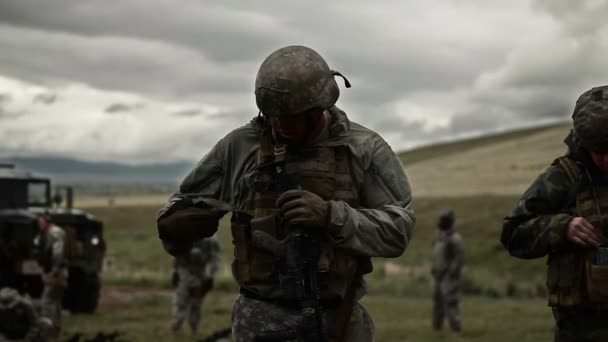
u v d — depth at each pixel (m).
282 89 3.49
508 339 13.21
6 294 7.37
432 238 48.69
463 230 49.28
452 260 13.91
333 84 3.60
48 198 17.39
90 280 16.47
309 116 3.58
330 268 3.58
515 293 24.91
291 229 3.51
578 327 3.94
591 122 3.79
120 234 57.88
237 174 3.80
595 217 3.89
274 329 3.64
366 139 3.72
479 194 70.38
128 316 15.84
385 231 3.59
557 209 4.02
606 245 3.87
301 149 3.65
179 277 13.08
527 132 127.00
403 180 3.76
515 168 91.69
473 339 13.19
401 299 22.39
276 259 3.60
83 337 12.21
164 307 17.97
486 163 99.62
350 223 3.50
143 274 26.75
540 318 16.41
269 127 3.70
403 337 13.41
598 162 3.88
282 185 3.61
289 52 3.58
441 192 77.44
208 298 20.22
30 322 7.45
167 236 3.78
